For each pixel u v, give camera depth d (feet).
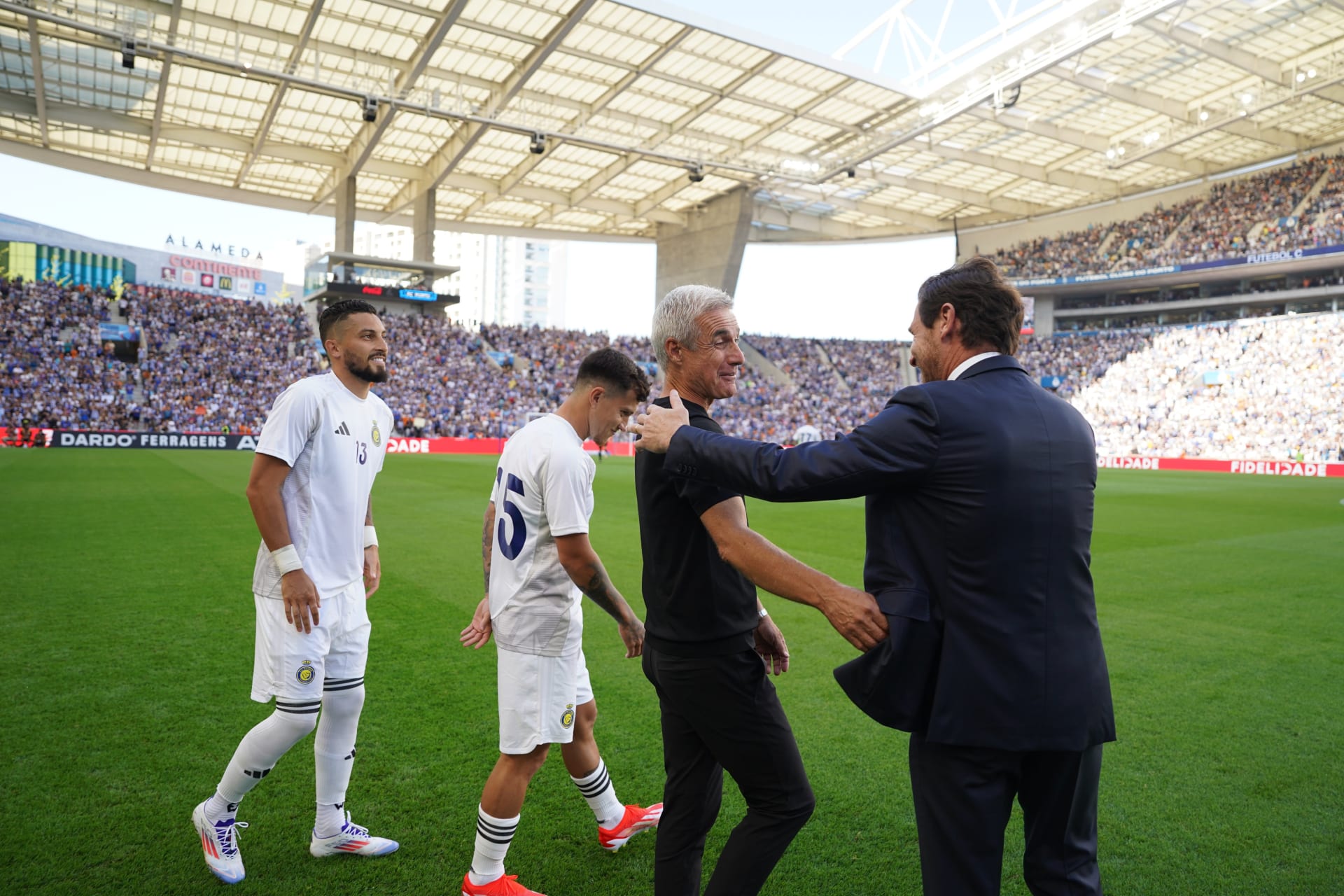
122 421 97.25
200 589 21.39
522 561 7.79
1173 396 125.59
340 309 8.83
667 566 6.67
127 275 166.81
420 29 76.02
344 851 8.76
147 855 8.60
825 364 164.86
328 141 106.42
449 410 121.90
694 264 137.80
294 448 8.13
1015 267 154.71
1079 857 5.41
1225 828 9.73
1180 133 104.73
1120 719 13.51
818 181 113.29
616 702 14.03
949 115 89.51
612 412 7.78
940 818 5.15
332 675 8.59
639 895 8.23
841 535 36.70
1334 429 106.01
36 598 20.08
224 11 72.13
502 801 7.70
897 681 5.17
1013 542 5.00
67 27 70.59
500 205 136.98
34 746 11.36
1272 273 128.16
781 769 6.69
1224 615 21.18
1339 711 13.94
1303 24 81.46
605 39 78.74
